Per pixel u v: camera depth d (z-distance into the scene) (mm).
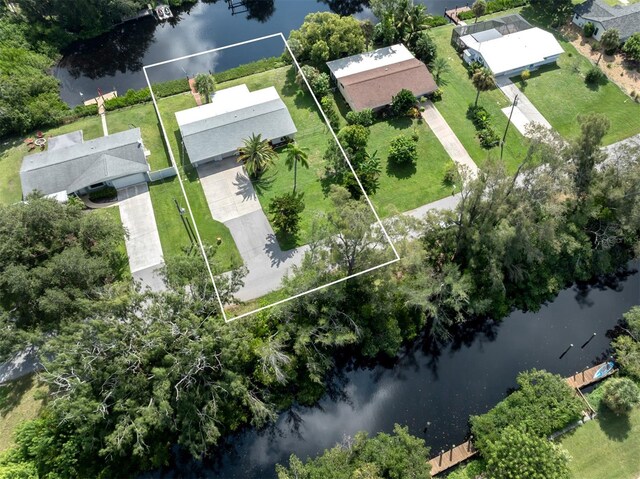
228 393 42438
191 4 88688
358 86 66188
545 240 47312
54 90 70125
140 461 41531
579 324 50906
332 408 45938
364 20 78875
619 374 45875
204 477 42250
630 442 41938
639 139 63062
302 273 45125
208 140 61281
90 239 48438
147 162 62219
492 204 46531
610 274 54125
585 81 70250
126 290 43594
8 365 45969
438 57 74000
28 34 75688
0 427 42531
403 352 49125
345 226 42969
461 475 40750
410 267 47469
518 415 41625
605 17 75000
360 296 47781
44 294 42594
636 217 48625
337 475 37219
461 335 50219
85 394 37125
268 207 57062
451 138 64000
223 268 52344
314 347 45719
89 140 62906
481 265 50250
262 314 47562
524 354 48969
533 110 66875
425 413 45500
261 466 42906
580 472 40562
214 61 78062
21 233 44062
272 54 79000
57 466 39094
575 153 48094
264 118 63375
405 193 58688
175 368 38312
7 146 64125
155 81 75250
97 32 81250
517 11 81750
